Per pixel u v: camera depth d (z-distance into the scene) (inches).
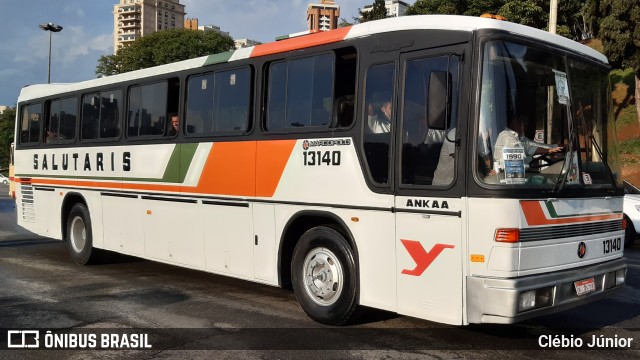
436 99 194.9
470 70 197.5
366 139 225.9
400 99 215.9
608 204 228.4
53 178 421.4
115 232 361.1
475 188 192.2
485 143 193.3
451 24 205.2
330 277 238.8
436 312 202.7
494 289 187.3
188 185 305.7
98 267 386.9
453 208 197.6
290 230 256.5
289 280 261.1
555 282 197.3
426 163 207.0
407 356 206.4
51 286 324.5
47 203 429.7
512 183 191.3
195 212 302.0
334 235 237.1
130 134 350.6
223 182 285.4
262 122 268.2
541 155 201.9
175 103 323.0
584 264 214.1
